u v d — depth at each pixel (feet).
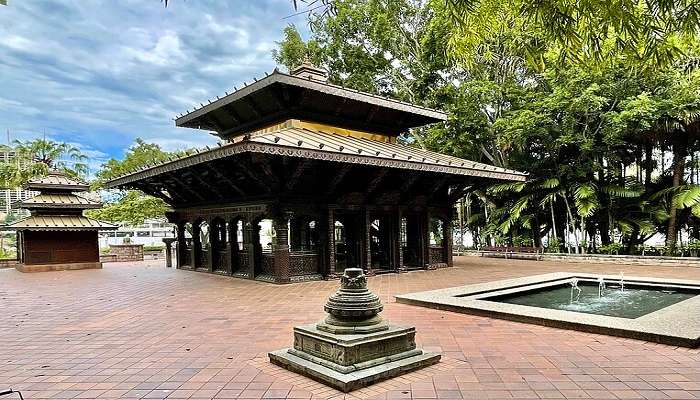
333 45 69.36
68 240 59.41
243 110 48.65
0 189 93.50
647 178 62.39
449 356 16.70
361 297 15.33
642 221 57.36
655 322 19.88
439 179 47.80
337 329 15.07
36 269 56.65
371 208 45.73
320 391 13.38
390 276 43.91
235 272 46.06
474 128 63.16
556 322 20.97
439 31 58.95
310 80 41.73
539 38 14.15
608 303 29.37
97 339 20.62
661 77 50.19
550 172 63.62
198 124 53.83
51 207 59.26
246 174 39.50
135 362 16.85
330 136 44.91
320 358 15.11
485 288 31.48
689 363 15.46
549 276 38.14
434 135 64.75
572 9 11.32
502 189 65.46
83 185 63.67
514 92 61.36
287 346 18.67
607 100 52.24
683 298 30.63
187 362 16.66
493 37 18.63
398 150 47.24
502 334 19.97
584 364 15.55
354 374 13.80
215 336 20.63
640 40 13.05
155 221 118.52
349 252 49.62
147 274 50.70
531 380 14.02
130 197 89.04
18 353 18.49
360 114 50.14
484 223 77.51
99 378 15.08
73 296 34.73
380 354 14.97
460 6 13.57
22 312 28.30
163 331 21.88
